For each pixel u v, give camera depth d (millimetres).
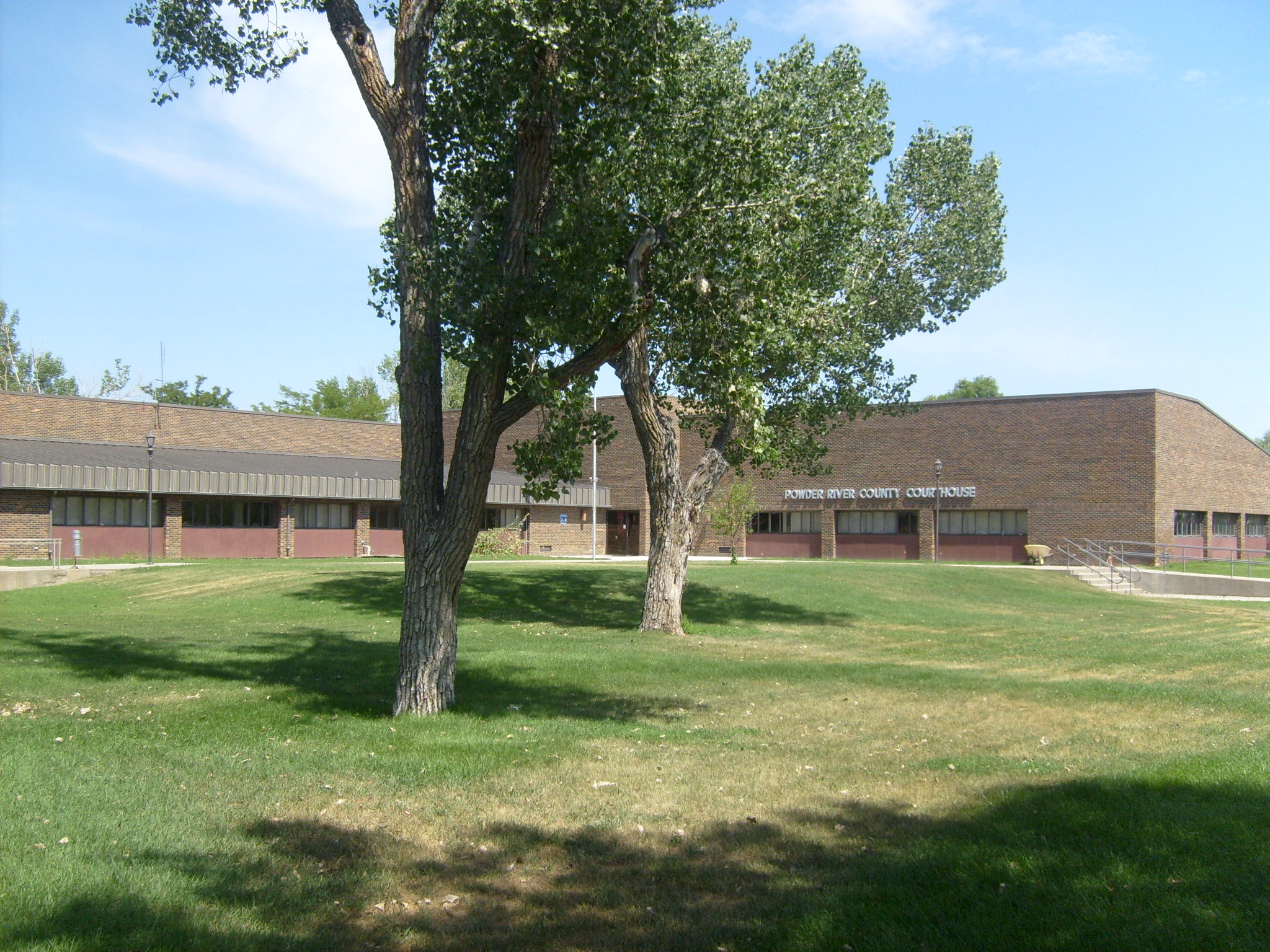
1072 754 9258
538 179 10672
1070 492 44469
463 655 15398
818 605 26359
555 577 28141
